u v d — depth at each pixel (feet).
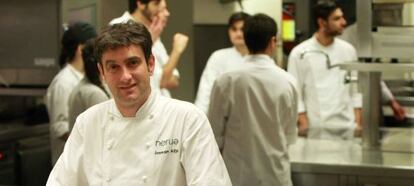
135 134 5.47
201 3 14.92
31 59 12.66
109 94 8.79
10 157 11.95
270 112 8.53
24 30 12.62
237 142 8.69
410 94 13.14
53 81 11.27
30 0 12.49
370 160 9.02
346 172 8.80
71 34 10.93
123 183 5.41
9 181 11.93
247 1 16.12
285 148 8.71
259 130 8.57
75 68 11.06
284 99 8.57
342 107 12.09
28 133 12.52
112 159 5.49
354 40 13.34
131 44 5.06
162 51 10.21
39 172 12.50
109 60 5.08
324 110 12.09
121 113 5.53
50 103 11.21
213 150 5.42
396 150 9.80
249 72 8.62
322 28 12.01
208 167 5.29
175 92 14.90
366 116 9.99
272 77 8.59
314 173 8.98
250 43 8.70
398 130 11.66
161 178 5.40
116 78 5.12
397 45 9.09
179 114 5.47
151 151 5.42
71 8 13.46
